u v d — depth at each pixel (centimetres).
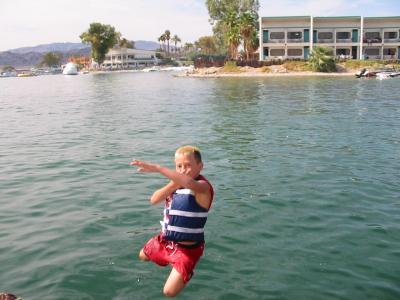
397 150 1541
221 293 608
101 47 15150
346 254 725
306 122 2278
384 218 889
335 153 1505
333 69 7850
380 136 1827
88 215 921
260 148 1602
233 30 8944
